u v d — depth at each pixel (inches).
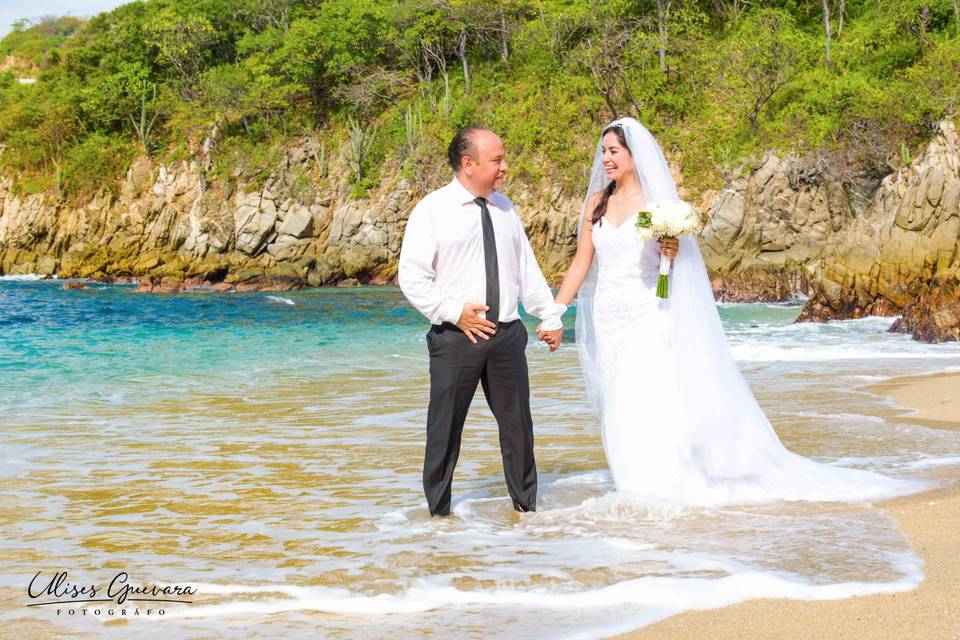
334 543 154.6
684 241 188.2
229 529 166.6
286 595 126.3
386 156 2027.6
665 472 180.1
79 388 407.5
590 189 193.3
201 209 2005.4
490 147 169.5
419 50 2202.3
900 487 183.0
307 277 1856.5
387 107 2192.4
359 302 1309.1
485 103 2041.1
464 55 2128.4
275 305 1242.6
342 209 1927.9
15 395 384.5
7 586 132.5
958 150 933.2
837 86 1577.3
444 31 2169.0
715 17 2009.1
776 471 186.9
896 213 852.6
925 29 1713.8
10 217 2252.7
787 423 272.7
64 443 267.6
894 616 108.8
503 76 2090.3
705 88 1806.1
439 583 129.8
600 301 189.3
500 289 172.4
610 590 122.9
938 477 191.3
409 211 1891.0
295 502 189.3
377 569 138.3
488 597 123.3
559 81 1947.6
